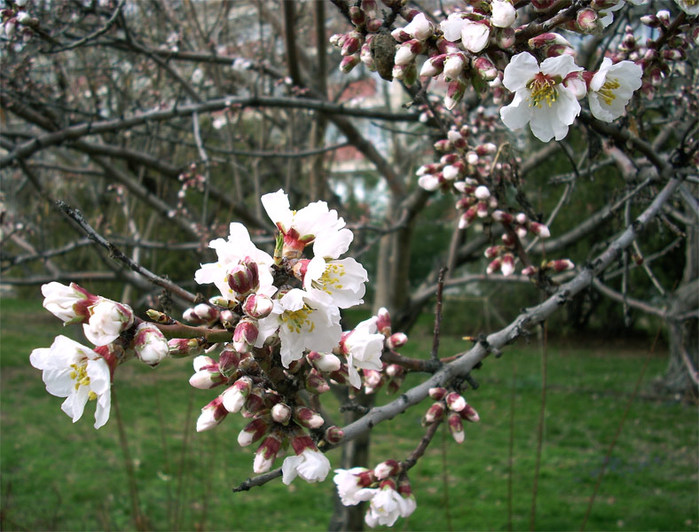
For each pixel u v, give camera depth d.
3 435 9.12
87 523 6.21
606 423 10.18
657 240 10.26
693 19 1.97
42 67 5.06
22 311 20.25
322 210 1.42
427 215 13.38
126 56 5.41
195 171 4.71
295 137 6.00
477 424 10.34
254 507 7.07
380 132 7.72
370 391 1.93
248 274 1.24
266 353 1.38
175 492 7.19
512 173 2.51
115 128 4.07
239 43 7.05
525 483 7.75
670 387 11.55
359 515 4.98
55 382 1.20
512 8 1.33
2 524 5.04
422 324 19.31
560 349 16.39
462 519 6.75
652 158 2.46
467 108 3.68
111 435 9.25
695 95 2.77
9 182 6.87
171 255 11.16
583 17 1.38
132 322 1.19
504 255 2.48
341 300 1.36
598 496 7.31
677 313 4.08
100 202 7.17
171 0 5.71
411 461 1.75
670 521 6.53
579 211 10.52
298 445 1.40
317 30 4.89
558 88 1.41
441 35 1.49
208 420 1.39
